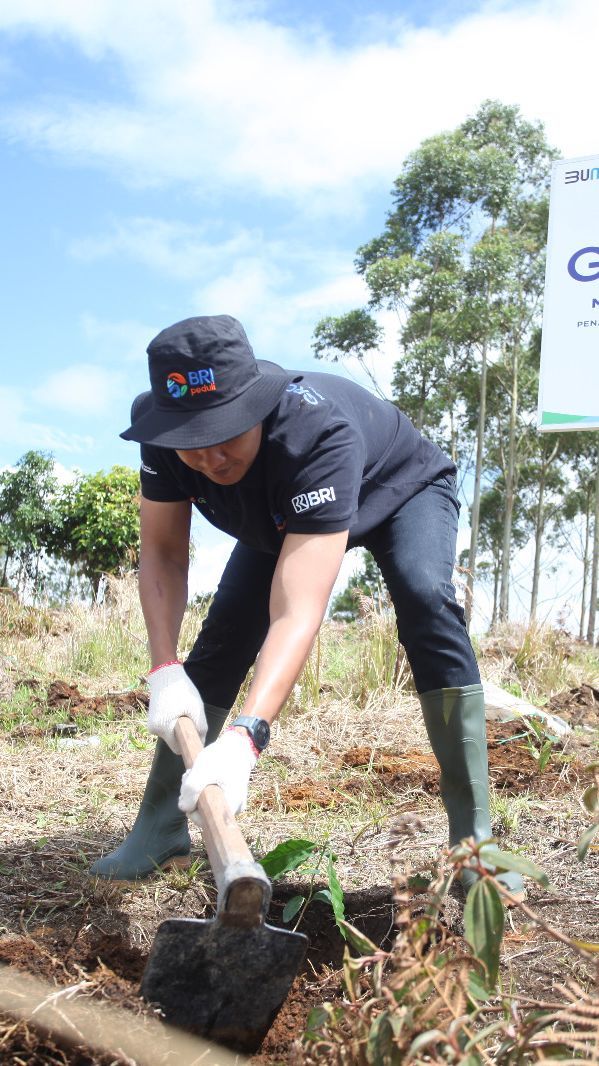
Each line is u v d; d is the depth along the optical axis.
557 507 31.56
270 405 2.23
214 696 3.11
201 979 1.98
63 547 20.66
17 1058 1.84
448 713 2.78
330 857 2.70
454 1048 1.45
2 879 2.91
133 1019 1.94
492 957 1.67
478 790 2.81
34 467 20.41
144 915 2.75
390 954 1.68
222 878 1.77
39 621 8.66
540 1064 1.39
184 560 2.88
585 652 8.87
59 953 2.37
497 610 9.21
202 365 2.19
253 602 3.05
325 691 5.87
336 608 16.77
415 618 2.79
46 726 5.03
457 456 29.39
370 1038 1.52
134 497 19.62
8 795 3.78
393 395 26.48
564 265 8.24
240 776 2.03
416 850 3.21
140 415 2.59
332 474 2.32
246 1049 2.11
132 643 7.45
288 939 1.91
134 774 4.11
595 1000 1.55
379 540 2.92
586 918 2.66
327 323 26.17
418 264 25.16
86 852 3.18
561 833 3.37
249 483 2.44
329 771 4.34
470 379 27.45
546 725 4.84
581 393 8.11
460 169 25.73
